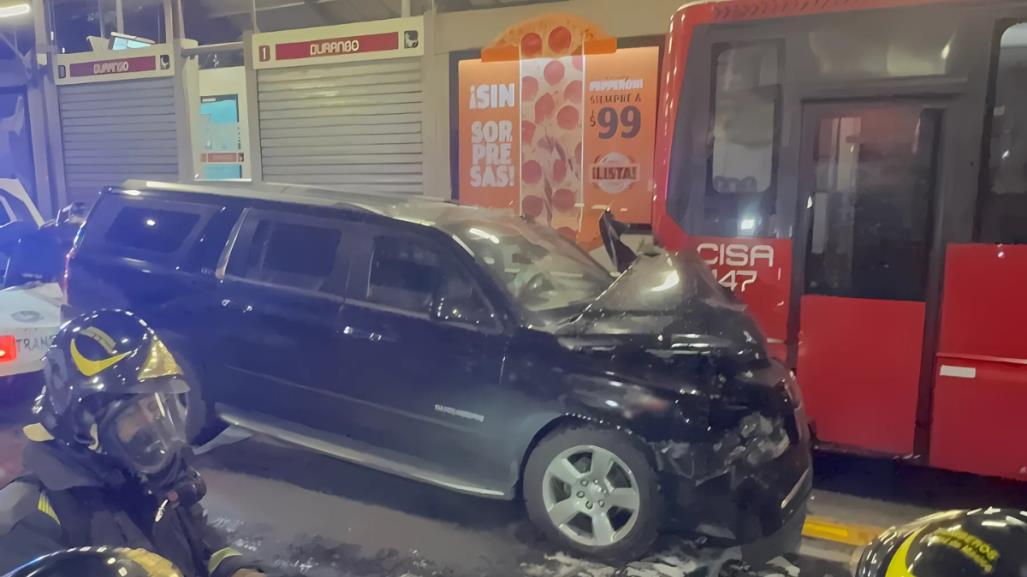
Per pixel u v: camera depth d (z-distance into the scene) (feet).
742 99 17.66
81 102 40.60
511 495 14.08
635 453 12.97
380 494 16.03
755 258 17.65
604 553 13.30
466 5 32.78
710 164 17.98
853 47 16.55
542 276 15.56
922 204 16.14
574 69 27.30
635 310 13.83
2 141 44.09
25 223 24.99
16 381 20.81
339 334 15.37
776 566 13.16
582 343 13.47
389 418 14.98
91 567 4.18
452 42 29.53
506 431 13.84
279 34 33.42
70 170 41.78
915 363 16.29
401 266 15.29
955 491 16.80
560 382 13.32
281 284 16.37
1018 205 15.42
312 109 33.37
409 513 15.19
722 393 12.82
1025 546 3.66
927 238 16.11
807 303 17.21
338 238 16.06
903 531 4.06
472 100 29.35
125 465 6.55
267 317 16.21
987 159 15.60
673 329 13.46
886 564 3.85
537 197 28.60
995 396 15.52
